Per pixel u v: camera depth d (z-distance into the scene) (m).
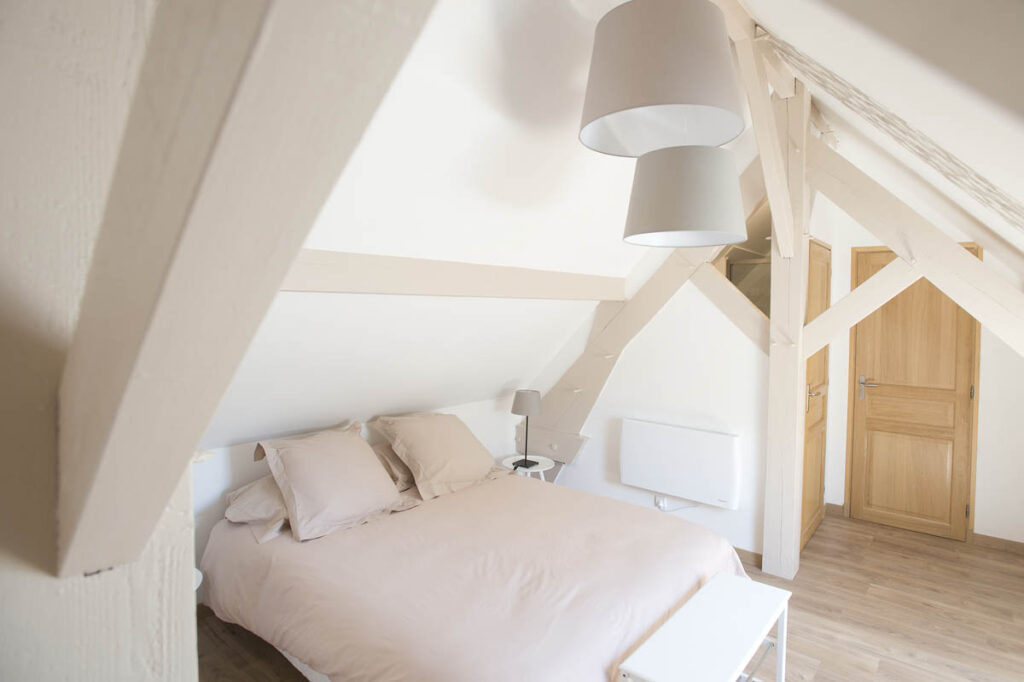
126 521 0.43
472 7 1.80
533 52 2.07
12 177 0.39
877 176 4.08
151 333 0.30
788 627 2.90
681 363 3.89
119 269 0.35
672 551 2.51
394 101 1.92
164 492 0.41
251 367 2.62
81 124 0.41
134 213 0.33
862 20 0.58
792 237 3.29
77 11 0.38
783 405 3.42
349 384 3.19
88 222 0.43
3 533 0.43
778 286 3.40
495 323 3.50
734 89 1.79
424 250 2.61
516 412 4.16
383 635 1.90
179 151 0.28
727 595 2.14
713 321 3.75
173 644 0.53
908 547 3.92
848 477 4.50
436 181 2.32
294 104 0.26
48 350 0.43
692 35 1.72
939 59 0.54
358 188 2.13
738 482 3.63
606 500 3.22
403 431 3.49
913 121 1.00
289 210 0.30
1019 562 3.68
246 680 2.44
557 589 2.16
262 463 3.23
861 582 3.39
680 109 2.33
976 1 0.50
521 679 1.66
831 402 4.55
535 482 3.57
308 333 2.61
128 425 0.34
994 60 0.51
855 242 4.37
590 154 2.74
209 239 0.28
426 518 2.92
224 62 0.25
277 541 2.62
